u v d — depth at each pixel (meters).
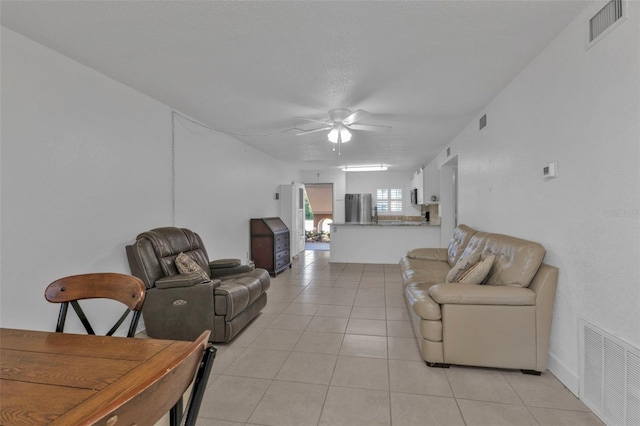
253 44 2.15
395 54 2.29
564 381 2.00
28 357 1.00
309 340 2.76
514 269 2.21
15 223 1.99
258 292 3.18
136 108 2.98
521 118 2.59
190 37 2.06
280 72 2.58
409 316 3.32
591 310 1.76
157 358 1.00
